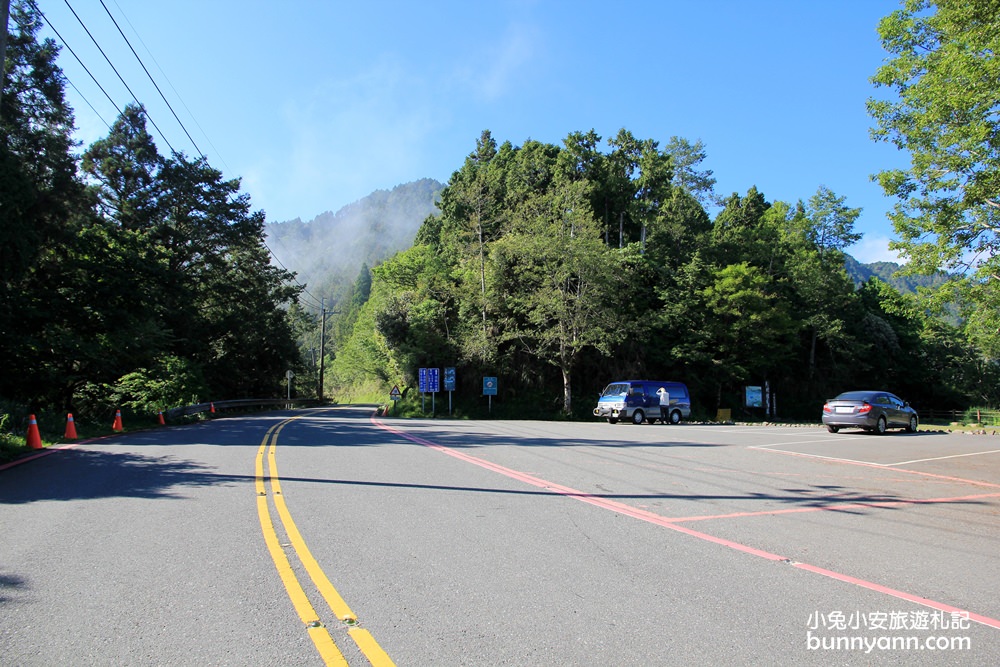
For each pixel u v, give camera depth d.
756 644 4.01
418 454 13.16
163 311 30.70
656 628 4.24
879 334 55.19
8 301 20.81
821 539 6.77
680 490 9.55
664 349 42.44
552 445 15.63
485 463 11.98
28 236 20.78
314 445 14.61
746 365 43.94
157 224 35.72
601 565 5.66
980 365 60.00
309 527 6.84
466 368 40.72
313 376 85.31
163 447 13.93
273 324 45.41
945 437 20.08
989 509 8.51
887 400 22.23
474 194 41.53
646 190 48.28
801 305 50.00
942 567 5.79
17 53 23.23
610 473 11.07
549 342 37.75
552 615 4.45
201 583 5.02
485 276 41.12
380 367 48.75
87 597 4.70
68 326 23.44
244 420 25.06
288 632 4.09
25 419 15.64
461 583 5.11
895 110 15.74
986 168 14.55
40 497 8.32
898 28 15.06
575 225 37.97
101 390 25.47
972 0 12.74
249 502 8.05
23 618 4.29
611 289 37.34
